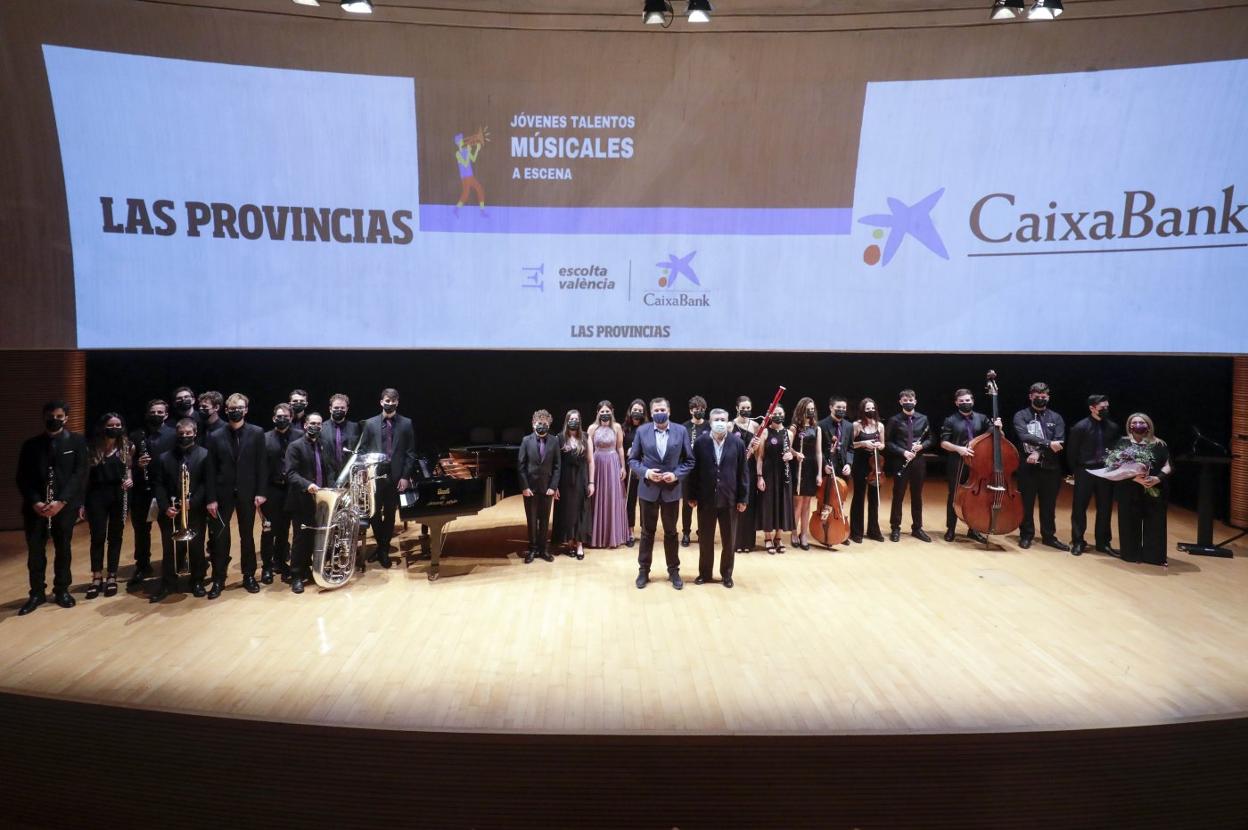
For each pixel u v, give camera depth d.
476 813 3.86
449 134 6.74
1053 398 10.07
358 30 6.45
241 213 6.68
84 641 4.93
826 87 6.65
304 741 3.91
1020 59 6.49
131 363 9.28
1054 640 5.00
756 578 6.21
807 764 3.82
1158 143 6.46
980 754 3.84
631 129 6.78
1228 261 6.50
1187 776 3.94
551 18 6.43
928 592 5.88
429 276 6.95
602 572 6.37
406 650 4.83
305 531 5.93
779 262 6.99
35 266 6.50
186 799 4.02
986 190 6.77
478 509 6.08
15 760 4.20
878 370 10.31
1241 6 6.02
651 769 3.82
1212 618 5.36
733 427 6.63
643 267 7.01
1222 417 8.38
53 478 5.44
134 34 6.24
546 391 10.09
